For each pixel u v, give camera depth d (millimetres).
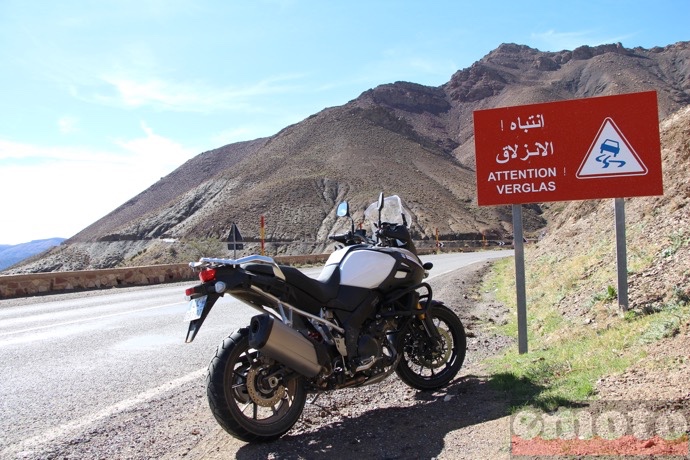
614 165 7016
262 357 4562
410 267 5426
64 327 11219
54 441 4969
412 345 5672
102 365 7789
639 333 5746
